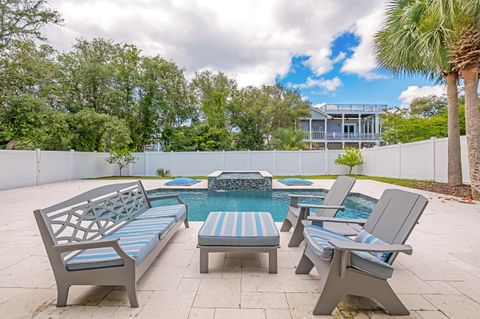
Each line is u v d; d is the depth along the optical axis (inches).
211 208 273.7
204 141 723.4
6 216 195.2
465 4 199.2
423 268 102.8
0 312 74.2
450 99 288.5
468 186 283.0
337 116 979.9
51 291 85.9
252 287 88.0
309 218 107.7
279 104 791.7
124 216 124.5
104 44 644.1
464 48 230.7
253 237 97.0
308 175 562.6
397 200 95.6
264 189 358.9
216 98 772.0
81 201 96.8
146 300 80.0
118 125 538.3
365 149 527.5
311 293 84.3
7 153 348.2
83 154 498.6
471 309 75.2
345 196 127.5
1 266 105.5
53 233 77.7
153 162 574.6
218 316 71.8
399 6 277.4
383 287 72.6
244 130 804.0
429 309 75.3
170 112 714.2
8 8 362.9
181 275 96.9
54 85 453.7
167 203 297.9
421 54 247.0
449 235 143.7
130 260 76.2
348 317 71.8
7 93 382.3
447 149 312.0
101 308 75.9
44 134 423.2
